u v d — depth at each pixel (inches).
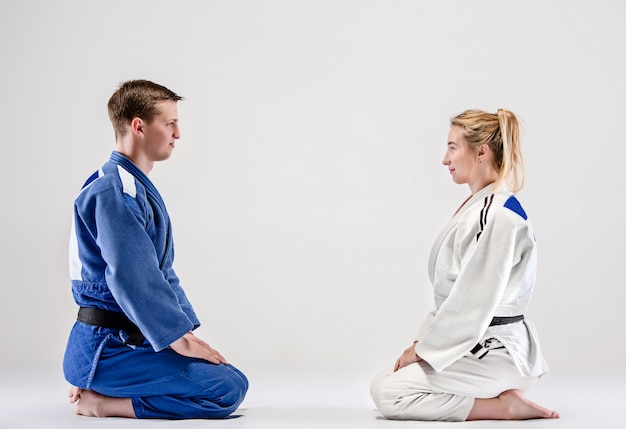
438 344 110.8
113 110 116.3
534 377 114.6
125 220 108.6
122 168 113.7
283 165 215.9
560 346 211.2
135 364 111.3
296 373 190.7
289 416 117.7
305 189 215.9
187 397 112.7
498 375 111.0
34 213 213.9
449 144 119.6
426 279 214.1
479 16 214.1
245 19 216.7
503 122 116.5
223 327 214.7
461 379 110.7
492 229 110.3
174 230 214.8
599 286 211.2
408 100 214.8
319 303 215.0
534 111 212.7
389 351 213.6
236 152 215.9
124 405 113.6
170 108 117.1
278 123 216.1
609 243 211.6
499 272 109.0
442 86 214.5
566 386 163.5
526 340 114.5
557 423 110.1
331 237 215.5
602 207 211.8
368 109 215.5
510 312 113.5
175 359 111.9
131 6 216.1
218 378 112.7
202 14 216.5
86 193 111.0
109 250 107.7
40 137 214.5
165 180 215.2
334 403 134.6
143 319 107.3
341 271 215.2
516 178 116.8
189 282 215.0
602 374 189.5
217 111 215.9
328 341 214.4
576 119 212.1
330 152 215.6
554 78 212.4
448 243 116.0
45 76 214.7
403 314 214.4
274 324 214.8
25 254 213.6
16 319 213.0
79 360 112.5
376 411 123.6
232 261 215.5
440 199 214.2
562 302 211.5
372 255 215.0
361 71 215.6
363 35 216.1
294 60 216.2
